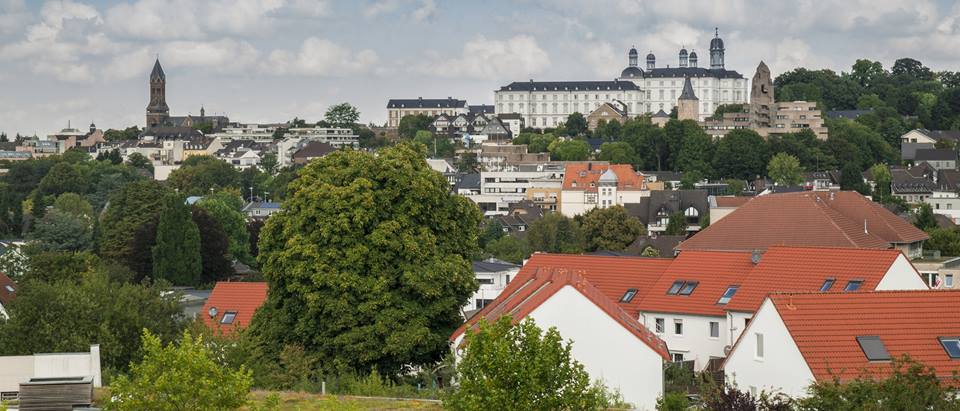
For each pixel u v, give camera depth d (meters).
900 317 85.19
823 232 144.25
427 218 104.94
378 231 100.44
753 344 87.12
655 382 88.19
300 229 102.06
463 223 108.31
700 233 150.50
